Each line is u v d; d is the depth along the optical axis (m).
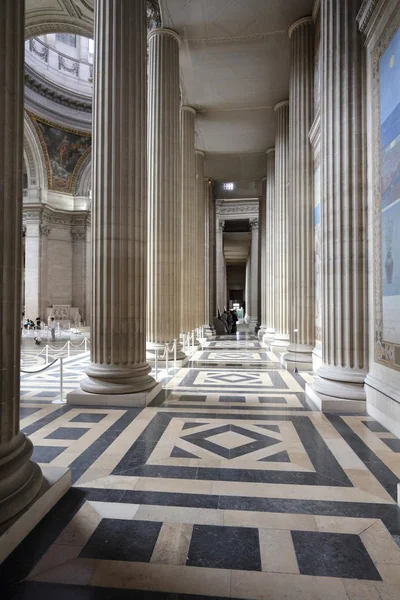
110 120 7.97
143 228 8.30
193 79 16.22
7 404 3.43
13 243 3.46
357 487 4.32
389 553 3.17
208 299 27.42
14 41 3.47
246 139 21.95
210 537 3.39
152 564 3.04
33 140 30.20
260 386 9.52
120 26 8.02
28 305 30.47
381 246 6.71
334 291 7.70
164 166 12.33
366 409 7.15
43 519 3.67
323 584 2.82
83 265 33.38
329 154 7.86
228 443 5.63
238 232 44.50
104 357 7.95
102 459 5.05
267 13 12.31
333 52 7.84
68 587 2.79
